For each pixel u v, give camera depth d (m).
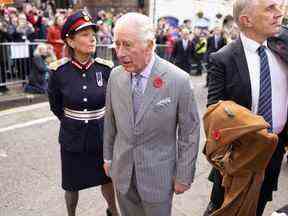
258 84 1.99
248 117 1.52
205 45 11.13
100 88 2.56
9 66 6.84
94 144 2.58
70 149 2.57
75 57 2.56
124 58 1.76
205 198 3.41
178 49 10.16
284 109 2.06
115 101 1.99
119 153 2.03
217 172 2.17
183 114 1.91
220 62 2.06
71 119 2.57
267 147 1.49
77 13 2.43
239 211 1.62
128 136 1.96
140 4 14.56
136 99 1.90
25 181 3.65
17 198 3.34
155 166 1.95
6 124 5.35
